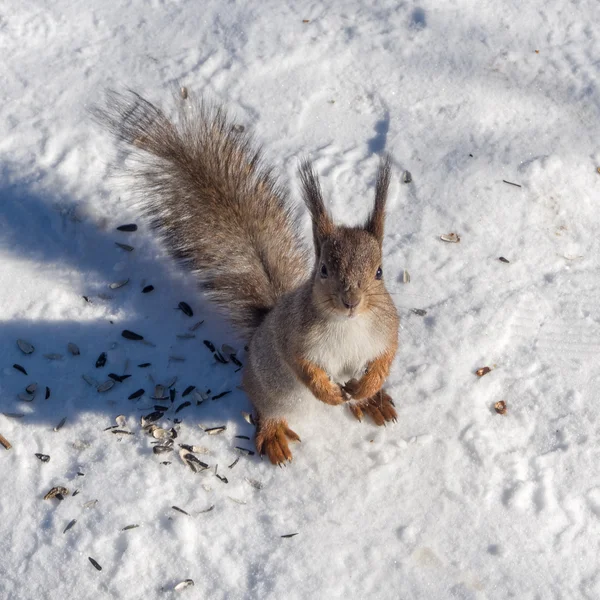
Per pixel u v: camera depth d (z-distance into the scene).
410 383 1.06
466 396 1.06
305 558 0.99
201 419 1.05
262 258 1.09
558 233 1.14
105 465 1.03
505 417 1.05
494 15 1.26
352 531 1.00
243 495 1.02
